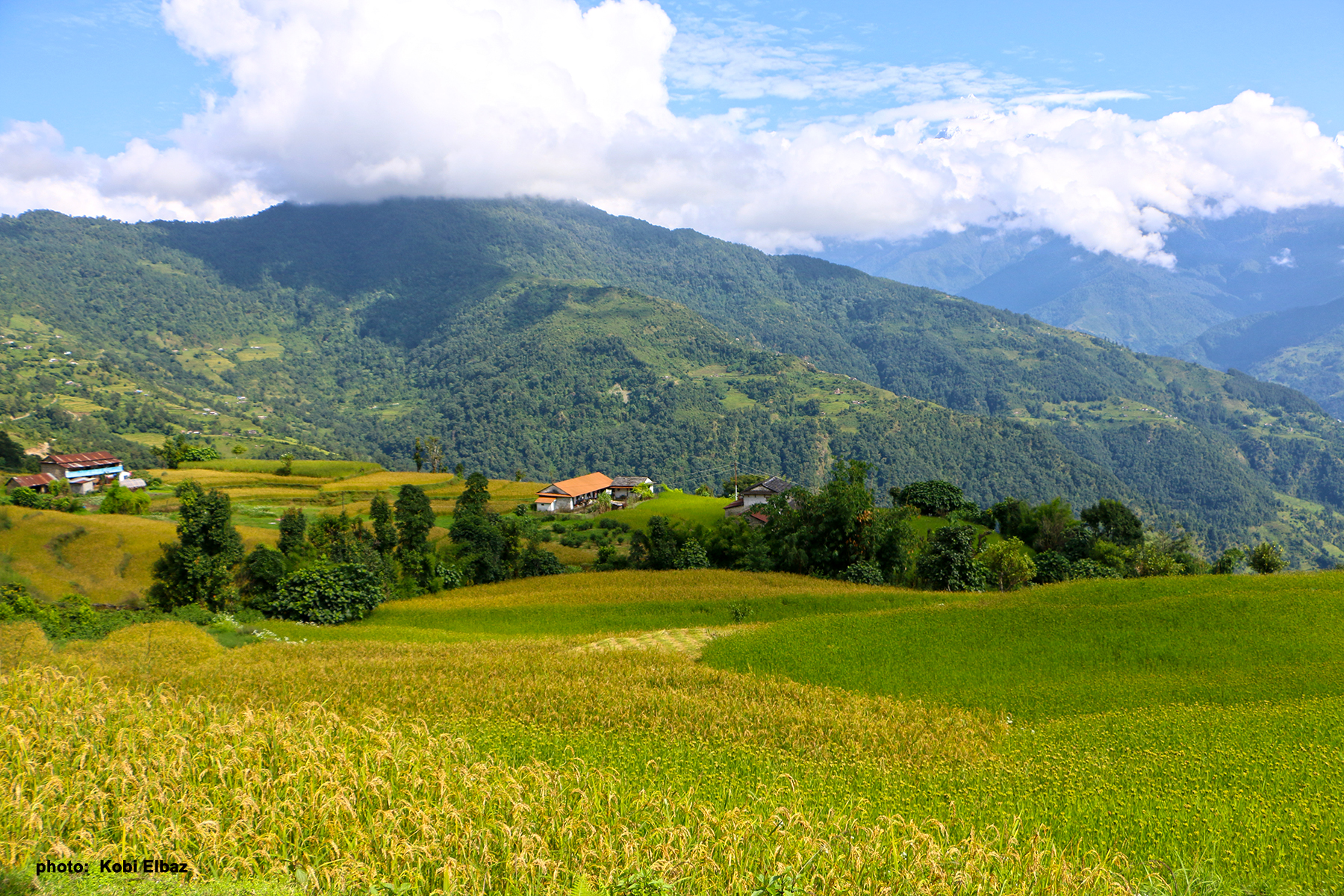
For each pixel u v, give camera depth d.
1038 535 83.00
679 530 72.75
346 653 32.25
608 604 50.19
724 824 11.17
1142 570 71.31
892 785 15.73
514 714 20.86
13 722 13.20
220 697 19.92
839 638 34.97
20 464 113.56
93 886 8.29
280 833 10.05
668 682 26.92
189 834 9.67
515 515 100.06
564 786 12.76
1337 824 13.17
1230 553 73.88
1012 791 15.32
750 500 104.31
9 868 8.38
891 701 25.14
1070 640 33.75
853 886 9.81
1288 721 21.19
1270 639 32.41
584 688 24.31
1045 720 23.59
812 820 12.21
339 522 58.38
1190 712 23.00
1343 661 29.45
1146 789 15.52
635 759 15.98
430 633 41.62
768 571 66.38
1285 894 10.58
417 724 17.70
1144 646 32.41
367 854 9.59
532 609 49.31
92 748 12.16
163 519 69.94
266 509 91.50
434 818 10.79
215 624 38.81
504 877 9.62
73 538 55.44
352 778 11.78
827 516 65.81
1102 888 10.48
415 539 60.72
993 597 46.59
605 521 99.25
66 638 31.77
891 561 65.12
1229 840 12.59
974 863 10.47
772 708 23.00
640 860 9.91
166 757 11.99
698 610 48.31
